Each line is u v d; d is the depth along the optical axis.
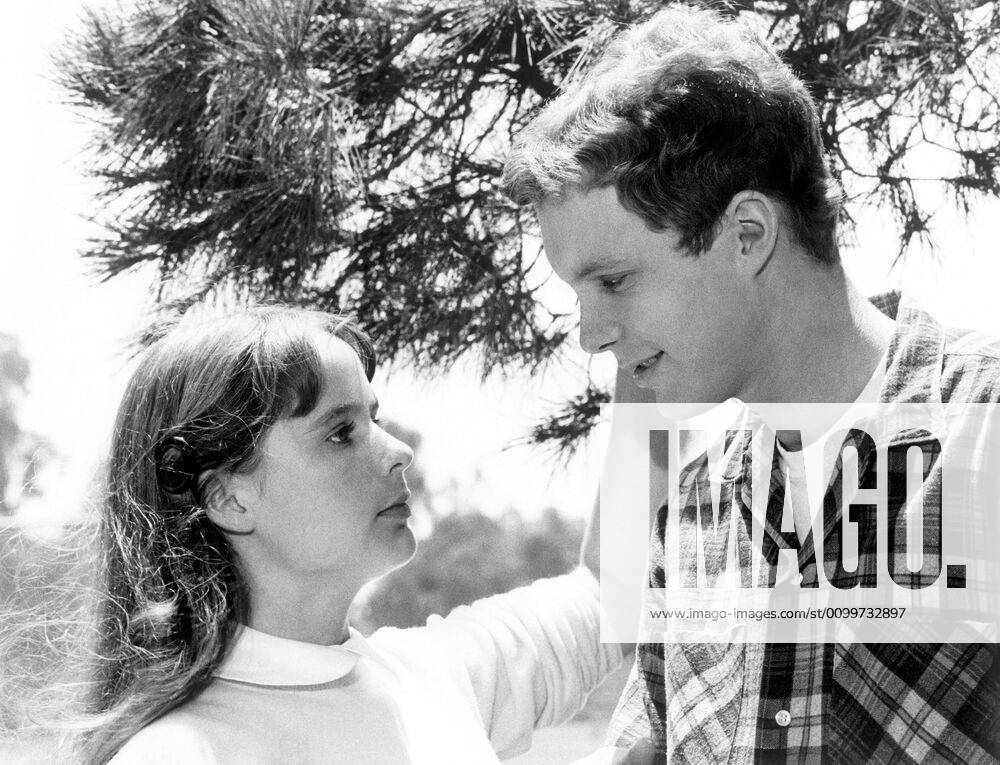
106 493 1.33
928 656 1.15
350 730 1.23
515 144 1.26
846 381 1.25
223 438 1.25
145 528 1.29
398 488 1.30
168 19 2.18
